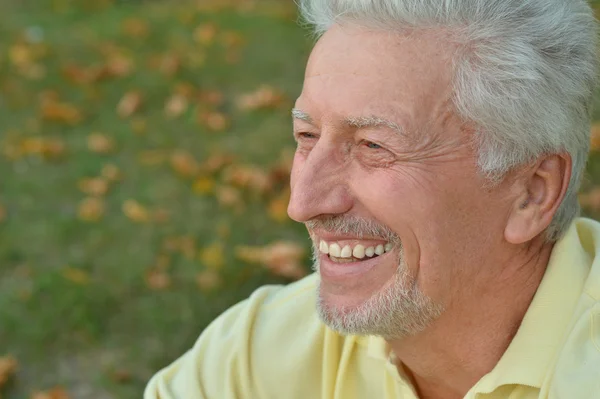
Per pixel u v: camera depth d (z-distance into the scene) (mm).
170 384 2766
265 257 5660
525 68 2174
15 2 10422
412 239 2229
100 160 7074
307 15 2434
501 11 2170
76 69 8484
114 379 4918
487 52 2166
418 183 2195
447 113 2184
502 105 2174
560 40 2232
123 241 6039
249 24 9414
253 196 6430
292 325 2705
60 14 10055
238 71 8414
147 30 9438
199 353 2771
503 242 2301
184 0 10352
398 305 2277
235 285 5543
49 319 5328
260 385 2678
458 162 2209
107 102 8016
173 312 5363
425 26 2170
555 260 2352
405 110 2166
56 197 6629
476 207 2250
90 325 5258
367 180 2217
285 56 8648
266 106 7703
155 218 6238
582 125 2324
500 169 2227
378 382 2586
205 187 6516
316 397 2664
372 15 2182
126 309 5410
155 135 7410
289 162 6793
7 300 5492
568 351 2193
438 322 2336
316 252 2414
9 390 4926
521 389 2291
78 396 4859
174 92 8055
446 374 2461
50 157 7141
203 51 8828
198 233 6078
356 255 2301
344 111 2197
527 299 2365
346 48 2223
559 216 2377
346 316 2309
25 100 8102
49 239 6105
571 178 2348
